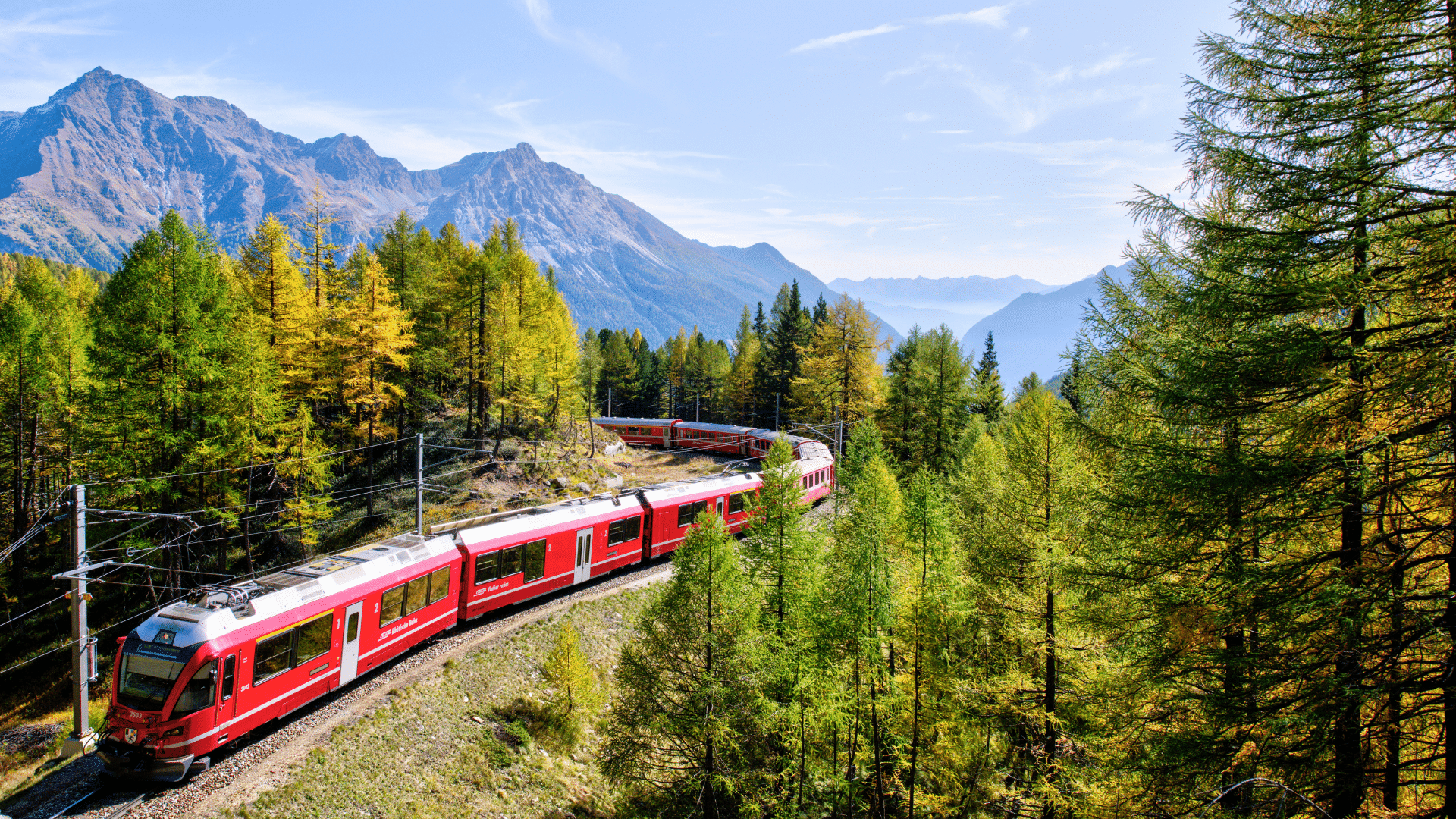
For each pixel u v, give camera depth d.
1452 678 7.95
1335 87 8.63
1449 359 7.68
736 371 78.06
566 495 43.88
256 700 15.68
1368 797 8.82
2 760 19.52
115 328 27.25
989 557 17.61
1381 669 8.49
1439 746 8.73
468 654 21.34
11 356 33.66
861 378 49.94
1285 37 9.15
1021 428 20.19
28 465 35.84
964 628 19.28
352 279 43.94
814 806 17.70
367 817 14.90
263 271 35.75
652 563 31.50
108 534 33.84
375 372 38.53
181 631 14.87
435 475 42.44
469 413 48.09
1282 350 8.49
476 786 17.02
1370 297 8.46
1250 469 9.12
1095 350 12.68
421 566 20.80
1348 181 8.30
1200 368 9.45
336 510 37.62
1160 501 10.27
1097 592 12.63
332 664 17.66
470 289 44.94
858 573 15.71
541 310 50.75
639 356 99.50
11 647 30.67
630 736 16.56
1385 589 8.19
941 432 43.91
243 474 29.61
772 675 16.22
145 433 26.73
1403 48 8.21
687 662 16.31
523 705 20.58
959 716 16.55
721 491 34.44
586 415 61.00
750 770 16.98
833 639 16.64
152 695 14.41
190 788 14.34
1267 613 9.36
